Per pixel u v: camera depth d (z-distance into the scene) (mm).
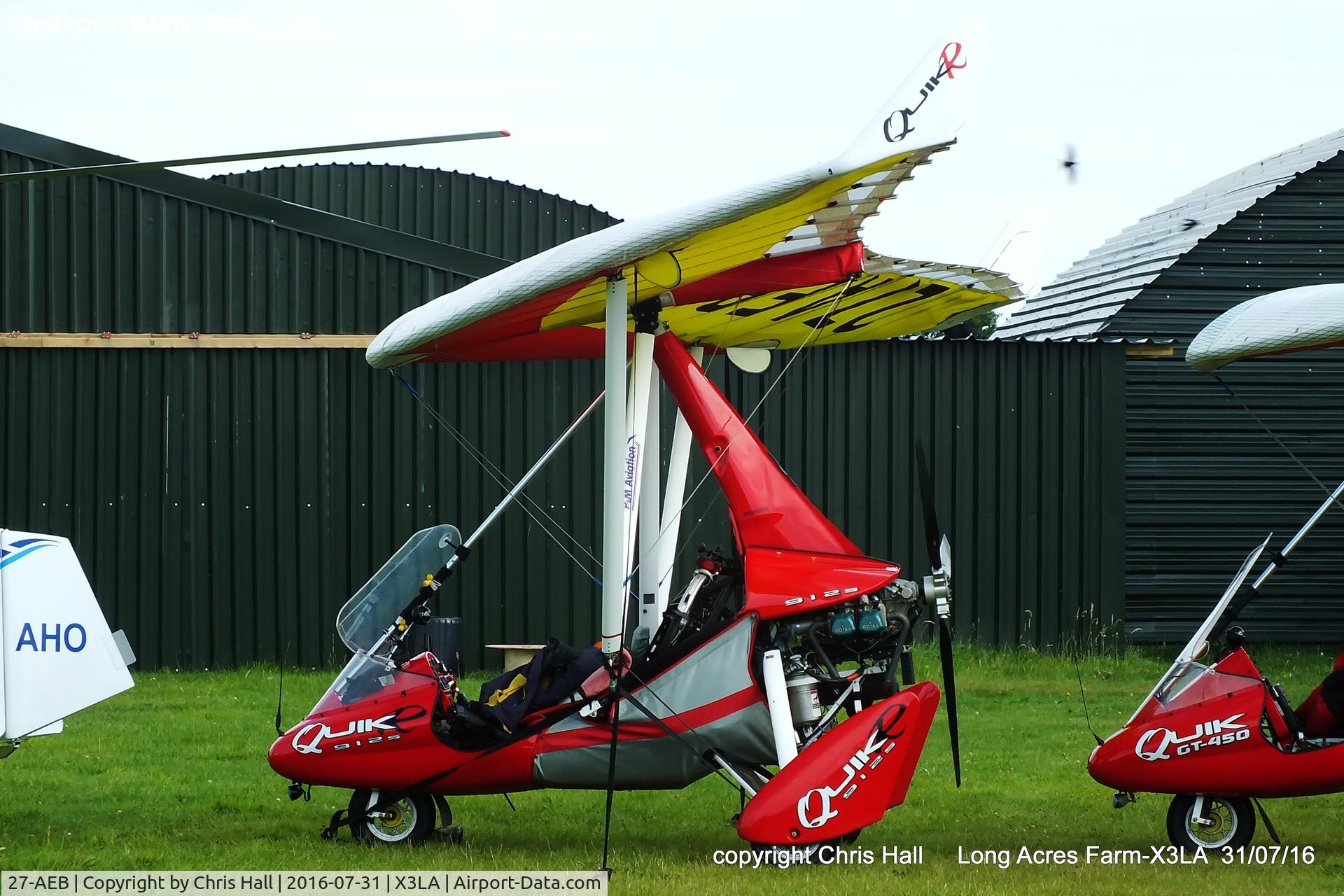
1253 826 11570
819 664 11828
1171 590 25109
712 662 11406
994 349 23828
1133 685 21391
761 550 11594
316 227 22766
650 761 11406
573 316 12055
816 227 11336
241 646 22531
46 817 12648
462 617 22750
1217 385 25375
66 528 22328
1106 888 10195
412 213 28719
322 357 22750
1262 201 26469
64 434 22359
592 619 22891
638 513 12281
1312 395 25406
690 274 11258
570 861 11117
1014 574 23734
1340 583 25250
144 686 20875
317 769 11508
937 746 16578
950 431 23703
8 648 11461
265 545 22578
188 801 13453
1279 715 11383
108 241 22469
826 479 23500
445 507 22781
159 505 22484
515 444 22938
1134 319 26094
